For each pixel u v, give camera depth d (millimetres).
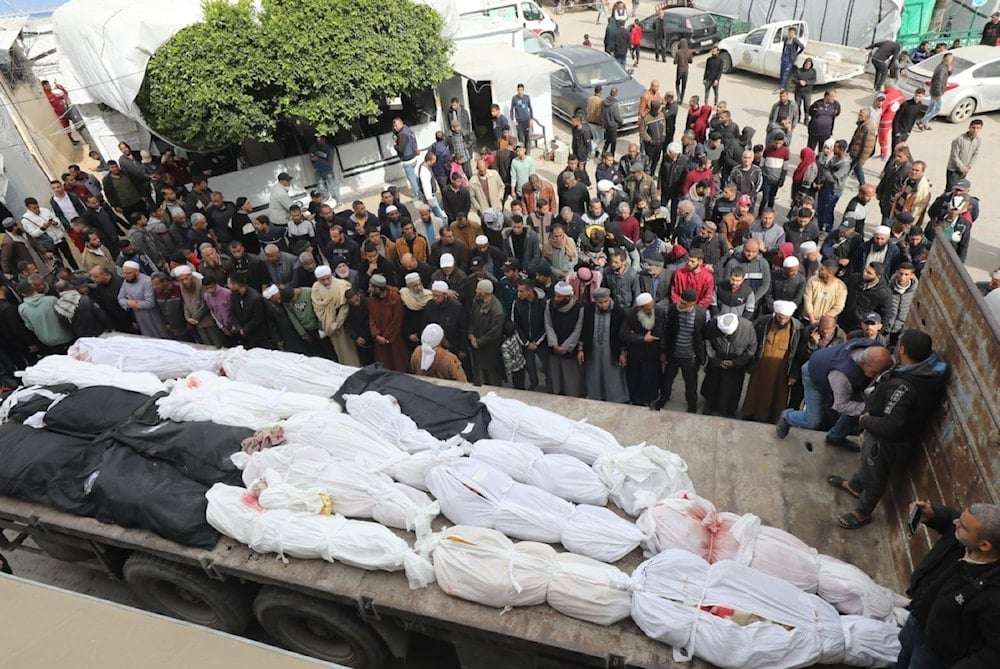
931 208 8398
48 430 5379
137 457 4918
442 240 7945
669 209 10453
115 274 7816
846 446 4801
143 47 10156
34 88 14508
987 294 6051
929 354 3729
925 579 3088
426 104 13836
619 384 6734
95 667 2873
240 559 4316
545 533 4164
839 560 3986
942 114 13508
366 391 5461
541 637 3633
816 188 9797
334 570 4160
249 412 5367
